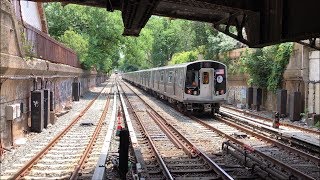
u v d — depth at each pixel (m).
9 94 12.64
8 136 12.34
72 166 10.32
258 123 19.55
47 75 19.11
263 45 10.64
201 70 23.73
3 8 11.35
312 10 8.41
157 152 11.93
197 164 10.95
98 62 41.41
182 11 13.05
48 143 12.98
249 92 27.98
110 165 10.80
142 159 10.74
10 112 12.16
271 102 26.17
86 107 27.25
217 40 36.06
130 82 83.56
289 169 9.95
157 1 9.27
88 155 11.72
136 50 46.00
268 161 11.27
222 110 28.25
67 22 39.75
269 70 26.30
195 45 43.75
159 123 19.59
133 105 30.52
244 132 17.02
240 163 11.21
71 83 30.97
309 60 21.38
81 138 14.70
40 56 17.66
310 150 13.38
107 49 42.16
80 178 9.26
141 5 9.54
